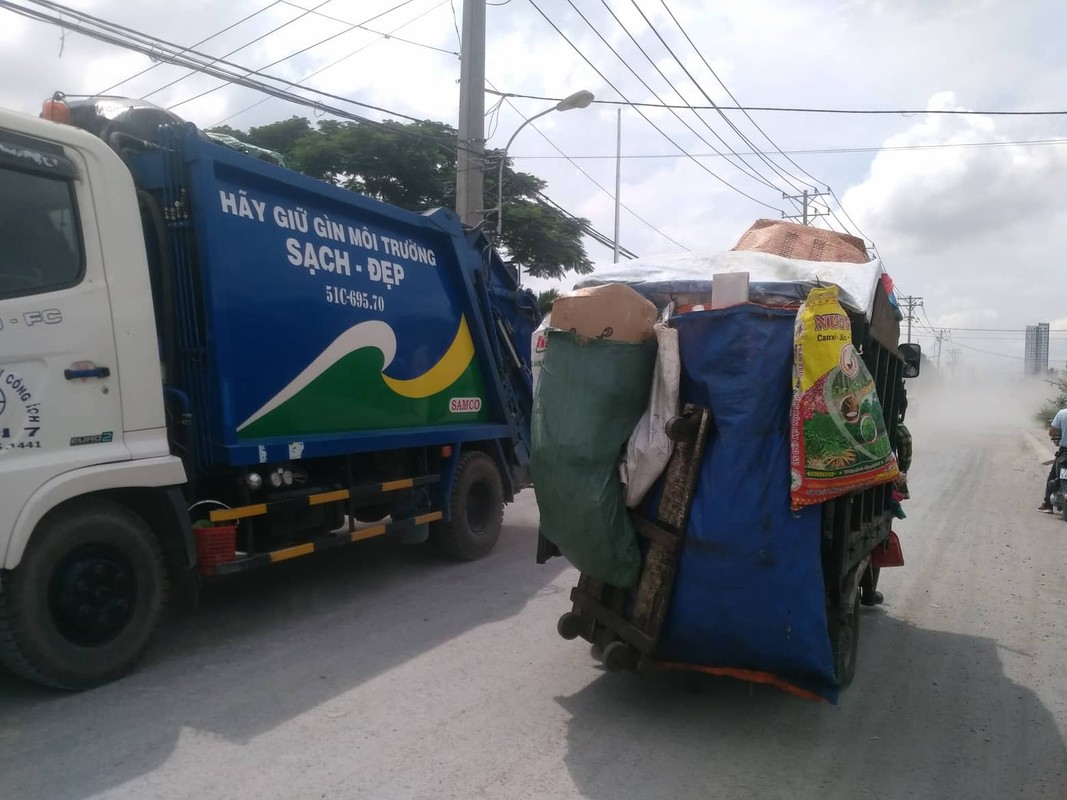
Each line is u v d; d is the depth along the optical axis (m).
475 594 6.93
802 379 3.94
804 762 4.08
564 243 21.34
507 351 9.18
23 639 4.39
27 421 4.36
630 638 4.31
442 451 7.81
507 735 4.28
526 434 9.43
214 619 6.13
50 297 4.50
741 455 4.02
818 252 5.56
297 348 6.16
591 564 4.31
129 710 4.48
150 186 5.45
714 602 4.07
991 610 6.87
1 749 4.02
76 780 3.73
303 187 6.28
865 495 5.08
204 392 5.51
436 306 7.92
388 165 19.02
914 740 4.37
